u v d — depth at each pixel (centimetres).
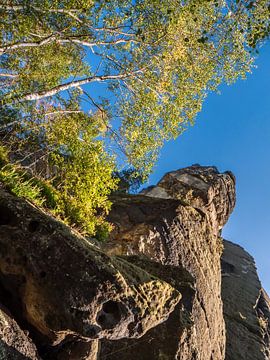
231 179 2467
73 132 1477
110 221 1611
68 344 654
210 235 1884
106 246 1377
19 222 646
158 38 1402
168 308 710
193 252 1644
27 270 618
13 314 639
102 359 845
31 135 1479
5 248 634
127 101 1561
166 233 1568
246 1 1223
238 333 2350
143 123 1527
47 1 1252
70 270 609
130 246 1453
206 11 1384
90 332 600
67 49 1711
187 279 1065
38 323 623
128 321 631
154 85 1508
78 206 1312
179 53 1438
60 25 1415
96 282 607
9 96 1351
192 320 967
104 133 1569
